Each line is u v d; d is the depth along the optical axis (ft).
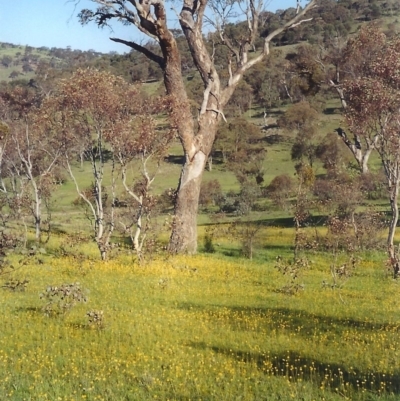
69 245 80.07
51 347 34.86
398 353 34.99
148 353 34.40
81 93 70.13
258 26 94.73
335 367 32.40
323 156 202.39
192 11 88.63
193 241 86.28
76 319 41.83
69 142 81.71
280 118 274.77
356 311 49.16
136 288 54.90
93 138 84.69
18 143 101.60
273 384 29.12
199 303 50.01
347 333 40.11
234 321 43.24
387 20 368.07
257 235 91.71
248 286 60.29
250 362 33.17
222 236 103.35
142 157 74.38
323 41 326.85
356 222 85.56
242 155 228.63
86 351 34.24
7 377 28.84
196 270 66.95
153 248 72.64
